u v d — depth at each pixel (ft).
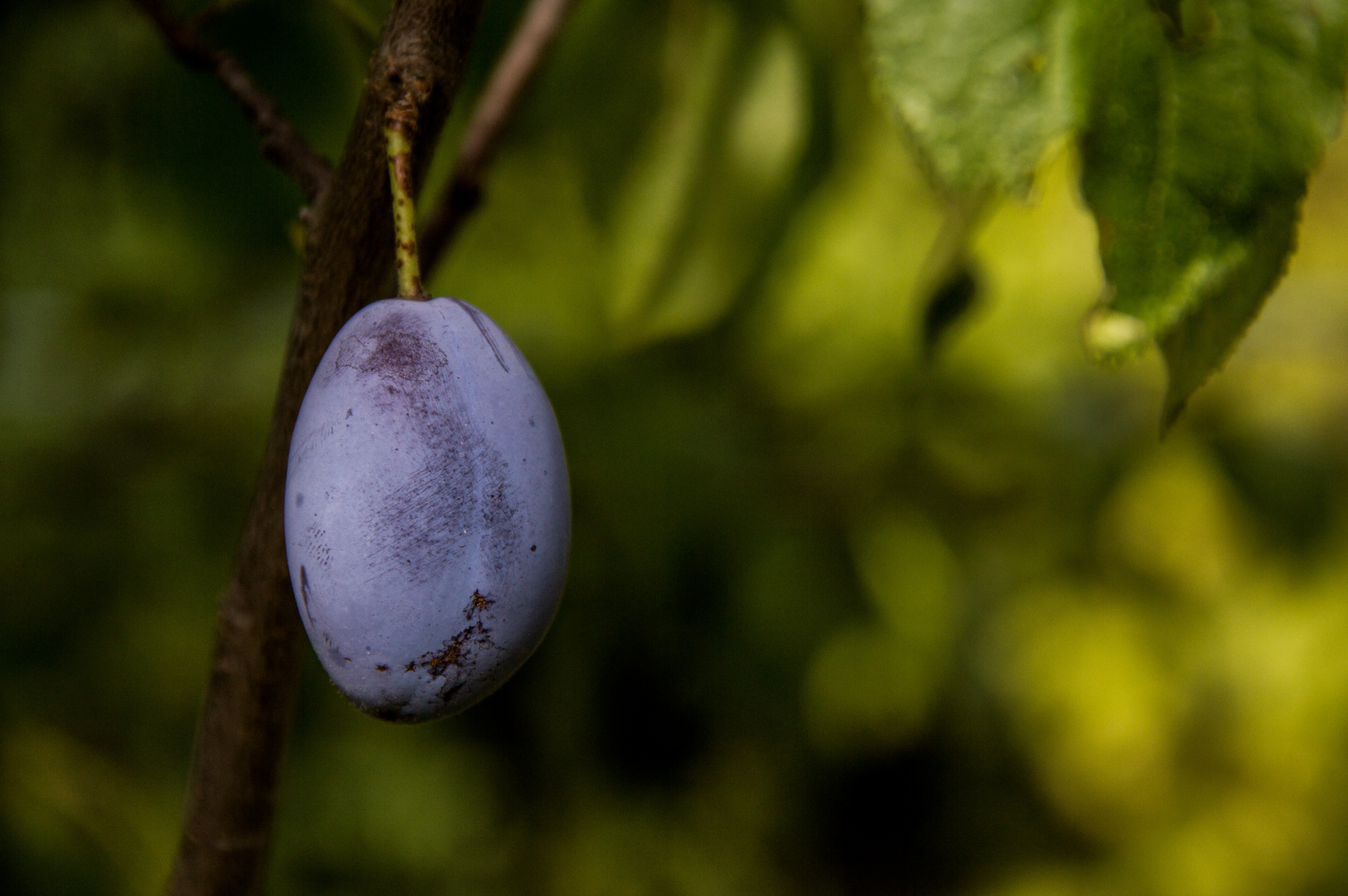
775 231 1.81
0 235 2.48
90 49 2.12
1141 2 1.43
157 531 2.89
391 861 3.27
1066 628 4.11
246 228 2.02
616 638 3.11
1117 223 1.43
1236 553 3.59
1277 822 4.69
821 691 4.02
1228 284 1.45
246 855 1.55
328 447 1.45
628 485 2.92
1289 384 3.00
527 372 1.48
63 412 2.89
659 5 1.80
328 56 1.93
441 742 3.36
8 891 2.30
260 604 1.52
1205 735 4.60
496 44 1.87
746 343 3.10
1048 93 1.43
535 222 3.04
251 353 3.01
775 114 1.79
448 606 1.44
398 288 1.47
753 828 3.96
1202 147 1.43
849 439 3.36
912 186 3.52
